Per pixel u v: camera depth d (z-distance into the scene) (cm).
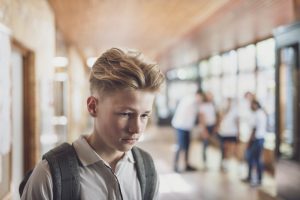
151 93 81
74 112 896
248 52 708
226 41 666
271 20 470
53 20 509
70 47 829
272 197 459
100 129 85
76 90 966
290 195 404
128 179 93
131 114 81
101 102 83
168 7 479
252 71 687
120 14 528
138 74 77
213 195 472
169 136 1212
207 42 691
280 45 424
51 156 85
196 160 742
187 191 491
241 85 740
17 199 294
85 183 86
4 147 216
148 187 97
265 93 634
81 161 87
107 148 90
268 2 385
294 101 412
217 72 910
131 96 78
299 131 402
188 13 508
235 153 729
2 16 214
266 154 622
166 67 1412
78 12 511
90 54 1101
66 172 83
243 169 638
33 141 331
